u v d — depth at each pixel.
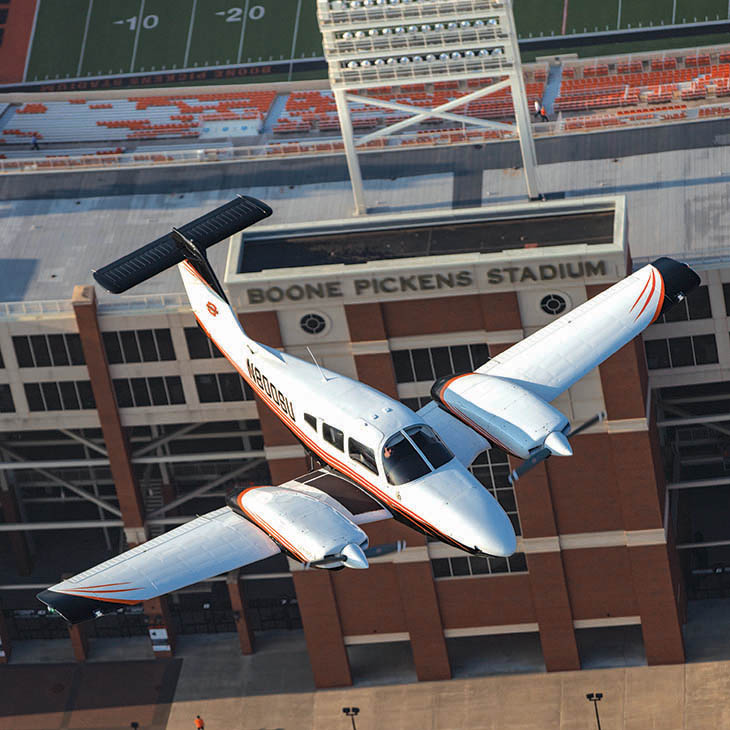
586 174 102.50
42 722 102.00
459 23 92.25
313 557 54.91
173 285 95.06
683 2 170.50
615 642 101.38
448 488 55.34
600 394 88.50
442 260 85.25
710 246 91.75
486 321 86.50
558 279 84.44
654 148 103.69
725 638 99.88
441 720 97.62
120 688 104.12
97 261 100.94
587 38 169.50
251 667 104.38
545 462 90.81
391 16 92.12
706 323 89.69
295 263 89.81
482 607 97.31
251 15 180.88
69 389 95.12
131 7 185.00
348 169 107.69
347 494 58.69
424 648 99.12
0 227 106.44
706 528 106.12
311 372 61.69
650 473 90.69
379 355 88.44
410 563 95.25
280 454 93.12
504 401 57.50
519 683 99.25
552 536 93.44
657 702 95.75
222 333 67.94
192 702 102.12
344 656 99.94
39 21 185.38
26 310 94.00
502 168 104.56
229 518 60.12
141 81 176.88
